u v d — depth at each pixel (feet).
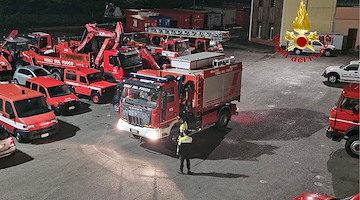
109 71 70.38
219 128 53.36
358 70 80.38
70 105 59.16
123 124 45.27
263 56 119.75
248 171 40.45
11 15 175.42
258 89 77.71
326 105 66.90
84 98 69.46
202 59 51.80
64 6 201.67
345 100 44.55
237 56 119.03
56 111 58.34
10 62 86.43
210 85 48.47
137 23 162.09
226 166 41.68
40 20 179.73
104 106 64.69
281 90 77.15
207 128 54.49
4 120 49.19
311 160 43.57
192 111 47.32
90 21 194.29
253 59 114.11
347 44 132.87
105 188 36.06
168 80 43.09
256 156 44.55
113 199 34.04
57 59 78.13
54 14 194.70
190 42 106.63
